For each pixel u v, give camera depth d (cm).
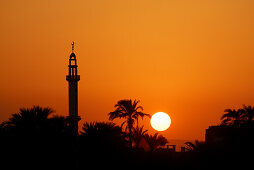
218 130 14825
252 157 13112
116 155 12912
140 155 14262
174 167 13925
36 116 10762
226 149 13288
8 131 10600
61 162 11081
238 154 13162
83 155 12075
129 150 14312
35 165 10706
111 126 12962
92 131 12381
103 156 12331
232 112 16188
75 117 13612
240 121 16025
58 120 11081
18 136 10525
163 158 14300
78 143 12056
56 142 10825
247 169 13012
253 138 13462
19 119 10638
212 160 13175
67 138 11219
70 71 14188
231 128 14412
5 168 10569
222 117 16338
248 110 16238
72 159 11488
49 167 10856
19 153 10594
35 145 10612
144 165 13825
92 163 12219
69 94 14075
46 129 10712
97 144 12238
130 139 18588
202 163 13288
